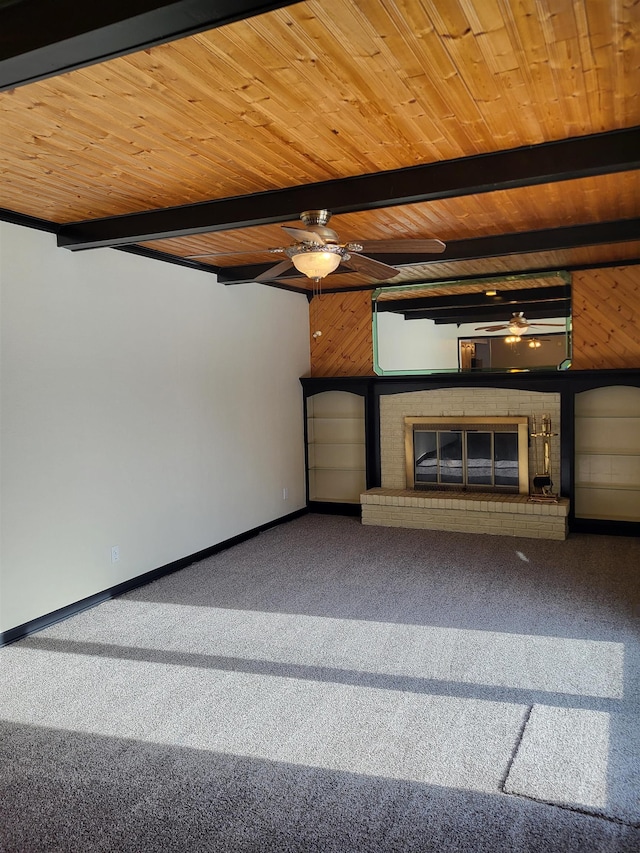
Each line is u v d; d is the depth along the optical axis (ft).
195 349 17.76
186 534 17.42
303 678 10.72
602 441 19.83
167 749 8.73
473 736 8.81
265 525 21.21
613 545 18.26
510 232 14.96
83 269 14.08
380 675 10.73
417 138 9.16
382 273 12.63
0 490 12.26
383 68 7.10
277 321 21.90
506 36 6.48
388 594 14.70
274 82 7.34
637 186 11.46
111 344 14.85
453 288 21.31
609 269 19.13
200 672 11.05
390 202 10.70
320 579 15.97
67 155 9.56
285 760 8.39
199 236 14.80
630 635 12.01
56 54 5.65
